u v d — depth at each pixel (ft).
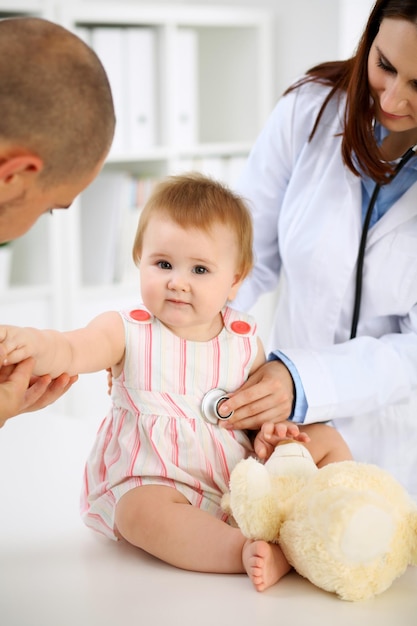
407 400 4.91
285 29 11.43
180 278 4.10
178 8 10.52
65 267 9.98
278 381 4.33
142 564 3.92
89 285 10.55
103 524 4.15
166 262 4.17
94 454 4.32
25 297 9.78
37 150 3.15
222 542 3.75
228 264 4.24
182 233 4.11
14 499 4.70
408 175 4.81
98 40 10.21
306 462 3.97
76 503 4.66
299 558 3.53
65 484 4.90
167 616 3.40
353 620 3.38
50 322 10.02
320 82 5.00
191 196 4.20
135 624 3.34
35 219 3.43
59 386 3.97
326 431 4.59
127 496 3.99
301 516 3.54
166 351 4.22
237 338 4.39
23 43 3.15
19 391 3.64
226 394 4.28
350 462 3.67
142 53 10.52
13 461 5.22
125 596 3.58
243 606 3.48
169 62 10.57
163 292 4.14
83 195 10.62
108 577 3.78
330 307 4.96
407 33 3.86
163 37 10.56
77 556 4.02
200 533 3.80
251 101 11.62
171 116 10.71
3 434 5.68
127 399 4.20
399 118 4.22
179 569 3.87
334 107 4.92
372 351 4.72
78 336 4.05
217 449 4.17
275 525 3.60
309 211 4.92
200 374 4.25
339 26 10.68
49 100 3.13
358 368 4.62
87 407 10.21
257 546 3.56
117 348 4.18
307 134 5.03
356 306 4.94
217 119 12.12
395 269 4.83
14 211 3.29
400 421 5.00
